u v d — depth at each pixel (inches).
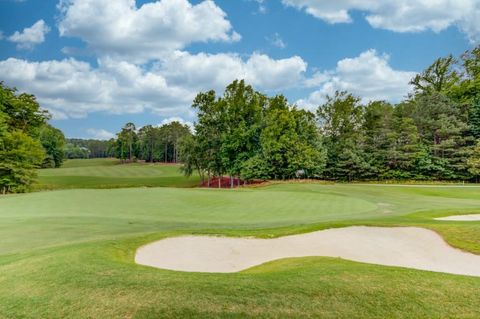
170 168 2888.8
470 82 1889.8
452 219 517.7
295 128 1673.2
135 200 771.4
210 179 1972.2
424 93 2103.8
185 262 323.0
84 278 215.5
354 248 365.1
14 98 1514.5
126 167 2970.0
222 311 169.0
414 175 1695.4
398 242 380.8
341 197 840.9
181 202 754.2
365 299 183.5
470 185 1357.0
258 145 1670.8
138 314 167.0
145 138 3949.3
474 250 346.6
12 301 186.2
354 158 1742.1
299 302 179.3
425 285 202.7
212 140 1727.4
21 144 1352.1
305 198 820.0
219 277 221.5
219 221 550.3
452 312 170.9
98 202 742.5
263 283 207.2
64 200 756.0
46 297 189.0
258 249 367.2
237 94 1663.4
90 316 166.7
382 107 1877.5
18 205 699.4
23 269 239.3
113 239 360.8
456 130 1609.3
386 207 722.8
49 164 2984.7
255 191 944.9
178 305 175.2
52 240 383.2
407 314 168.4
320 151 1756.9
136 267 246.7
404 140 1731.1
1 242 373.4
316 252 356.5
